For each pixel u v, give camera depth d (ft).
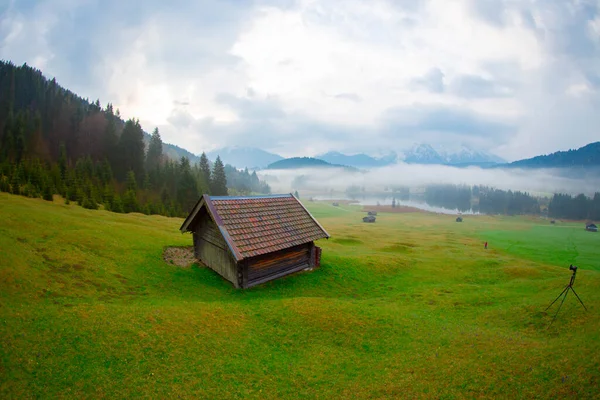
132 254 91.91
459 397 39.19
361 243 202.49
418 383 42.37
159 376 40.86
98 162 546.26
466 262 145.59
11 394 34.60
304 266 99.50
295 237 92.94
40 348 42.11
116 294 67.05
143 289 72.69
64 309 52.95
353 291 92.94
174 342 48.32
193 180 447.42
